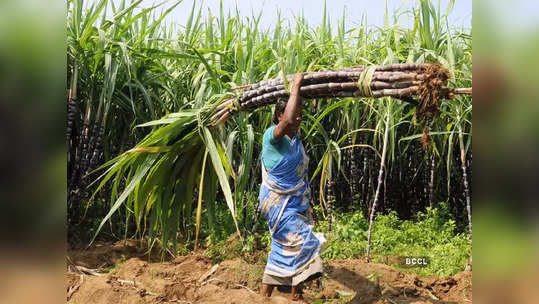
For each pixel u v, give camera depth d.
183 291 3.75
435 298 3.84
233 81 5.59
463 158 4.74
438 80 2.82
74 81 4.83
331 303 3.75
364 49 5.77
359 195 6.29
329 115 6.44
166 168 4.32
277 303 3.34
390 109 4.60
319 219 6.35
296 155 3.59
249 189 5.91
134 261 4.61
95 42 5.47
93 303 3.56
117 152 6.00
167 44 6.70
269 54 6.50
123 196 3.93
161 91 6.39
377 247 5.24
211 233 5.45
